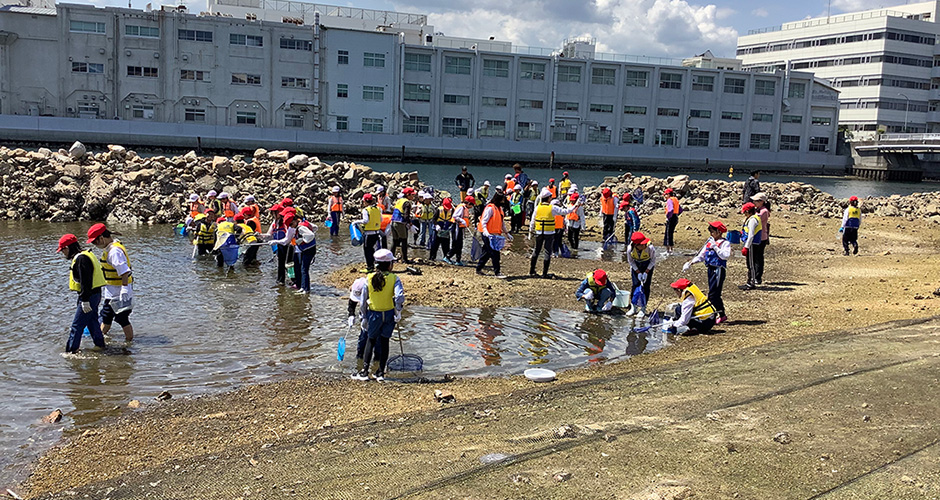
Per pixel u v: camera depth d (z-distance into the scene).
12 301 11.80
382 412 7.42
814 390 7.41
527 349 9.93
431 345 10.01
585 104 77.56
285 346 9.79
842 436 6.12
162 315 11.27
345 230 22.75
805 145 84.69
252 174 27.61
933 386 7.42
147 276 14.26
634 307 11.97
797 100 83.75
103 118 65.94
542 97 76.62
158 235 19.98
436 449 6.09
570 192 19.75
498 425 6.71
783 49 107.56
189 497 5.32
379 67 71.62
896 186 68.81
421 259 17.17
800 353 9.02
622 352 9.85
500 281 14.56
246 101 68.94
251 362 9.06
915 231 24.38
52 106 65.00
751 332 10.76
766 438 6.12
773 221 25.97
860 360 8.52
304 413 7.35
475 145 73.81
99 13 64.56
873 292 13.54
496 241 14.95
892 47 95.19
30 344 9.54
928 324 10.44
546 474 5.48
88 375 8.42
